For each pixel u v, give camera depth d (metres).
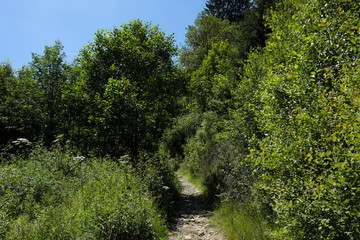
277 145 3.91
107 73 13.84
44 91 18.53
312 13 5.40
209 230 6.84
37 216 4.99
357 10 4.39
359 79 3.13
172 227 7.14
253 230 5.60
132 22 15.34
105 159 10.10
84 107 15.52
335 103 3.16
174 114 14.96
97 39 14.21
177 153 21.81
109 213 5.06
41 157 9.97
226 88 13.64
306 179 3.33
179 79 15.01
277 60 7.59
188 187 13.33
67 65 19.62
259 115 5.61
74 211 5.55
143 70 14.27
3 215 5.07
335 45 4.38
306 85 4.35
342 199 2.64
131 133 11.98
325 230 3.02
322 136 3.27
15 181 6.58
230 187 8.58
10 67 25.31
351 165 2.57
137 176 7.96
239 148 8.32
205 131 16.36
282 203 3.52
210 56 25.83
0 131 19.14
